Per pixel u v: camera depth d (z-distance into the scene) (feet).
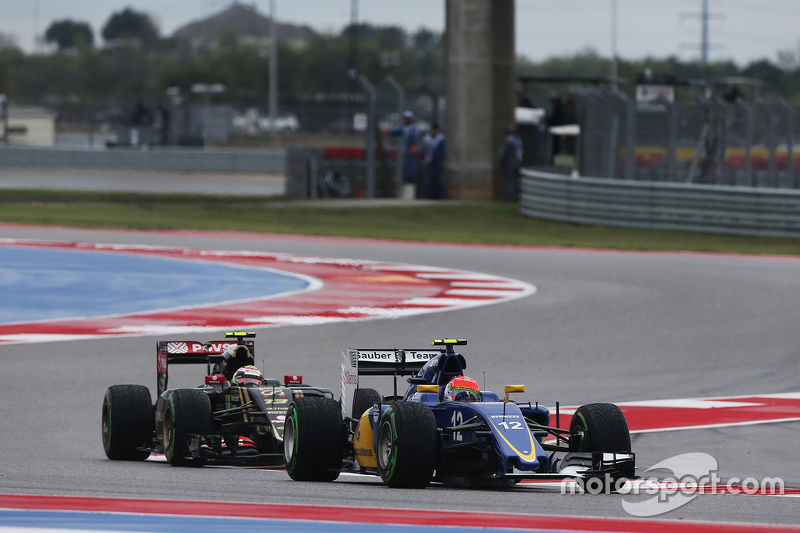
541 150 491.72
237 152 627.87
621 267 265.34
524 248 306.96
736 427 123.44
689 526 67.46
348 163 456.86
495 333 183.93
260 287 232.32
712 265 268.21
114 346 170.81
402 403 85.15
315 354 164.86
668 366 161.07
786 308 207.82
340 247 303.07
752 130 361.92
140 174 588.91
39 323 189.26
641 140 370.94
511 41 464.65
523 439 81.25
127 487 82.79
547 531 65.10
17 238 304.71
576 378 152.76
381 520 67.92
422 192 464.24
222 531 63.93
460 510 72.64
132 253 282.36
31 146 632.38
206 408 101.24
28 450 110.63
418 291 229.04
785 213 323.37
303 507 72.84
